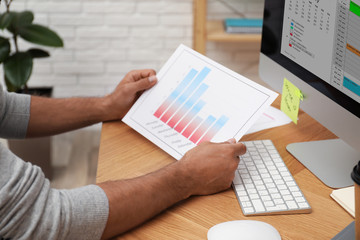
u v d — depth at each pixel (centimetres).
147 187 84
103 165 98
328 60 91
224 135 97
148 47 257
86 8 244
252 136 108
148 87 112
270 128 112
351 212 83
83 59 256
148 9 247
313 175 94
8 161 78
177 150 100
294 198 86
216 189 90
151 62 261
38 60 252
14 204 75
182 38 256
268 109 121
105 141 106
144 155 102
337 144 104
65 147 248
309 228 80
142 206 82
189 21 251
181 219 83
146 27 252
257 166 96
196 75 109
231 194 90
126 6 246
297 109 104
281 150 103
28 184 77
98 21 248
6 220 74
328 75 91
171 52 259
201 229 81
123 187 84
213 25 244
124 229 82
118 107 114
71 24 247
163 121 106
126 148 104
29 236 75
